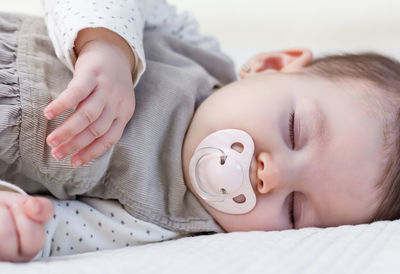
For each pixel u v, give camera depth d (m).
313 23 2.01
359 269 0.64
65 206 0.90
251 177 0.92
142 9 1.07
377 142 0.96
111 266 0.64
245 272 0.63
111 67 0.84
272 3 2.04
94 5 0.89
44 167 0.85
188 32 1.33
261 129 0.94
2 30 0.98
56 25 0.91
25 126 0.83
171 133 0.97
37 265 0.65
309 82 1.04
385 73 1.10
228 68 1.25
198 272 0.62
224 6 2.05
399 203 0.98
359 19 1.99
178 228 0.96
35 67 0.89
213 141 0.94
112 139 0.82
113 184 0.92
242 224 0.96
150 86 0.98
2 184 0.75
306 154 0.93
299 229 0.88
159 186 0.96
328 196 0.95
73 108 0.84
